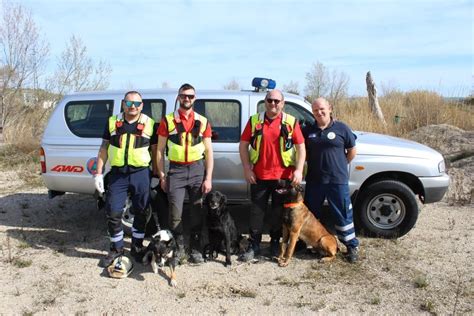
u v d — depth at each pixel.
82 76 16.98
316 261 4.67
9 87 15.48
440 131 11.69
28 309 3.57
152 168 4.73
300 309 3.62
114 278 4.20
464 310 3.57
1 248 4.92
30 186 8.20
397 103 14.87
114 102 5.36
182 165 4.39
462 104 14.52
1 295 3.80
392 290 3.96
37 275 4.23
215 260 4.70
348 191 4.60
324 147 4.52
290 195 4.42
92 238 5.33
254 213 4.61
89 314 3.52
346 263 4.59
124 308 3.62
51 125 5.48
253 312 3.57
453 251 4.90
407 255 4.77
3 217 6.16
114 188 4.36
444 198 7.34
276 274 4.34
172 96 5.30
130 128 4.30
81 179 5.29
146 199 4.45
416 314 3.52
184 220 5.91
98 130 5.33
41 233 5.48
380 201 5.20
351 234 4.59
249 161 4.56
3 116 15.02
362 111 13.36
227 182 5.15
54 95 16.67
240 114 5.19
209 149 4.44
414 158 5.11
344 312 3.57
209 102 5.25
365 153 5.10
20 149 11.67
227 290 3.98
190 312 3.56
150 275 4.29
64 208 6.67
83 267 4.44
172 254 4.12
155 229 5.12
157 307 3.65
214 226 4.48
